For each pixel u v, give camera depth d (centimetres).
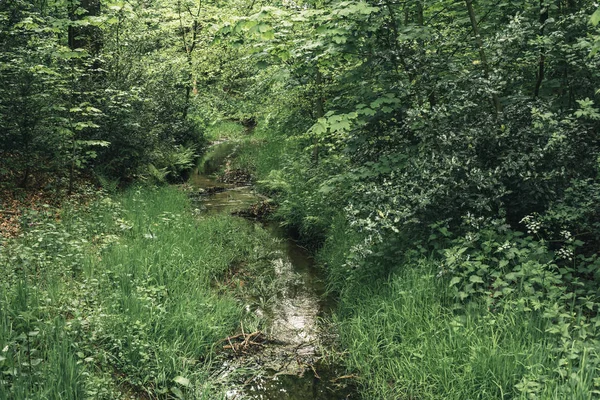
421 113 553
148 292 534
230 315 552
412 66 573
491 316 434
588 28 541
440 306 471
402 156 585
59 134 880
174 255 645
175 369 431
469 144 516
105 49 1103
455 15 722
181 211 945
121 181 1096
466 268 494
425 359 426
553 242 534
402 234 571
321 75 952
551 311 390
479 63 573
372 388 434
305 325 564
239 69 1633
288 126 1144
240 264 748
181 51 1609
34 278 485
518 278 474
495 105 554
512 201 536
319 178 932
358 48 629
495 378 374
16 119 810
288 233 926
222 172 1502
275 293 650
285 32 677
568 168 517
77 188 933
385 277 568
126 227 707
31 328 404
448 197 516
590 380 329
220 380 445
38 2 1012
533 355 376
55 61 909
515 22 525
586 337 385
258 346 513
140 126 1074
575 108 579
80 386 348
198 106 1766
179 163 1402
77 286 505
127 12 1115
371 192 540
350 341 504
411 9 683
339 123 559
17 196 802
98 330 422
